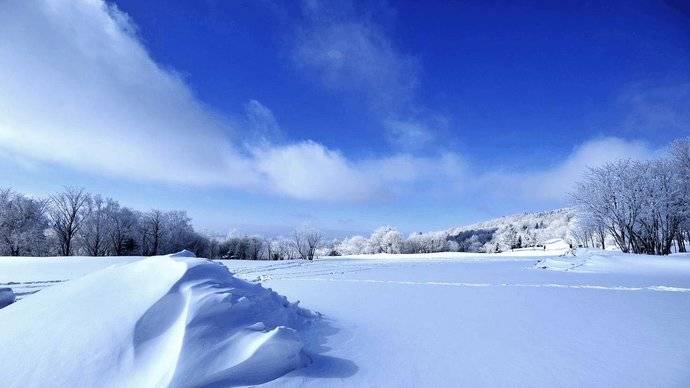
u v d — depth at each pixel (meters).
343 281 15.09
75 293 4.86
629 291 11.41
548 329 6.39
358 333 6.00
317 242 74.38
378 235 84.12
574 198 36.28
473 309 8.34
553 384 3.96
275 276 17.81
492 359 4.74
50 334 4.11
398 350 5.10
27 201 45.94
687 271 18.70
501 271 20.89
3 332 4.28
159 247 56.94
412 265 27.77
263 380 3.82
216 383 3.60
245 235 72.19
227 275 5.79
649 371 4.34
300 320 6.16
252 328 4.47
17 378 3.54
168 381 3.37
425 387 3.85
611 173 32.91
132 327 4.04
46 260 23.56
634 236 31.91
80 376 3.52
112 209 52.00
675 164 31.62
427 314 7.72
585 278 15.90
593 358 4.80
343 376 4.11
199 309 4.35
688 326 6.58
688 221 30.66
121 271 5.37
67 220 46.84
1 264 20.70
